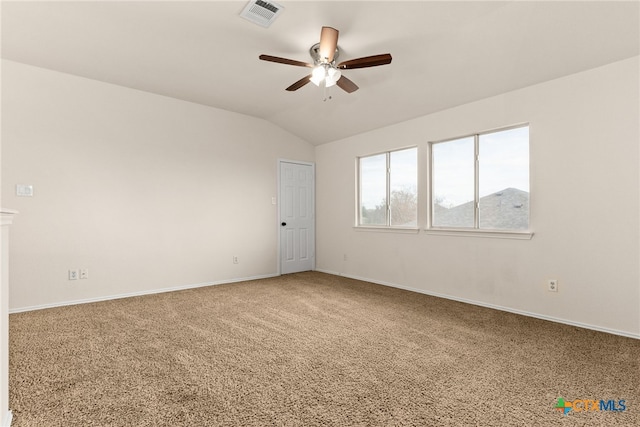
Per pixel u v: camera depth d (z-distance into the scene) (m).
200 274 4.66
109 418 1.63
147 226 4.23
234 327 2.96
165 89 4.16
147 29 2.83
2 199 3.34
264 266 5.34
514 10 2.48
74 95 3.74
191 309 3.53
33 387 1.91
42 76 3.56
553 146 3.14
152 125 4.28
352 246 5.30
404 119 4.45
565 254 3.07
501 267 3.54
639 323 2.68
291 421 1.61
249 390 1.90
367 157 5.19
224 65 3.50
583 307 2.97
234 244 5.00
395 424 1.59
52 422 1.59
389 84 3.77
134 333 2.80
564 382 1.99
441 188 4.20
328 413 1.68
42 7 2.53
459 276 3.91
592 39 2.61
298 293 4.27
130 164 4.11
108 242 3.95
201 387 1.93
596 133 2.89
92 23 2.75
